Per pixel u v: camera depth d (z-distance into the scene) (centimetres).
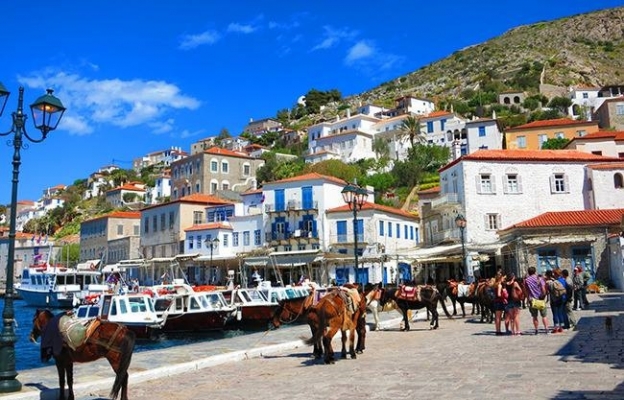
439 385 1116
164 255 8131
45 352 1120
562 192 5347
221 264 6788
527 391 1000
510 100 15112
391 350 1777
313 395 1096
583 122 9275
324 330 1532
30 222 16300
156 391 1262
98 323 1079
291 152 14400
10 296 1216
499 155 5450
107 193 15525
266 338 2219
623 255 4025
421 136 11475
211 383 1340
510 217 5309
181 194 10375
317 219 6481
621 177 5188
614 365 1216
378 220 6266
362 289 2344
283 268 6481
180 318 3516
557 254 4478
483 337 1995
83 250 10562
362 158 11919
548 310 3081
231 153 10394
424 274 6347
